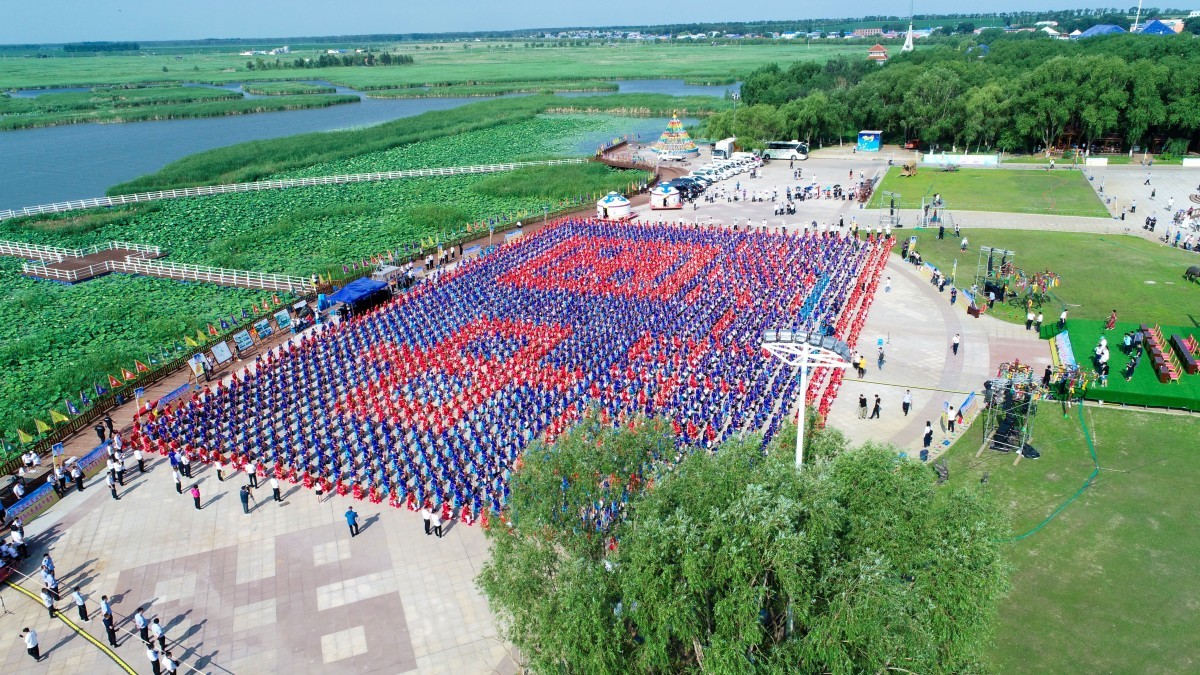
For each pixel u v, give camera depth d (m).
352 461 53.50
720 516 26.28
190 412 61.72
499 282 91.31
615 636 26.67
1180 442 54.34
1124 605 39.09
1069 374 60.75
